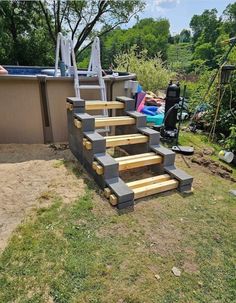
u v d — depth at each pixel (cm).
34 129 374
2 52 1255
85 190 256
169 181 271
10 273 159
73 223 207
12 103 353
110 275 162
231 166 363
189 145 422
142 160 276
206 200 258
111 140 280
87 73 396
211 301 151
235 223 224
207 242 198
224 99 476
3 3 1220
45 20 1395
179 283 160
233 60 481
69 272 162
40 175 284
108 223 211
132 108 344
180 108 427
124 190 232
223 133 480
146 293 152
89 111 386
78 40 1434
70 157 333
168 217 225
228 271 172
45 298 145
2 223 204
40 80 346
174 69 1061
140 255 180
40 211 220
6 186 259
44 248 180
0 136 366
